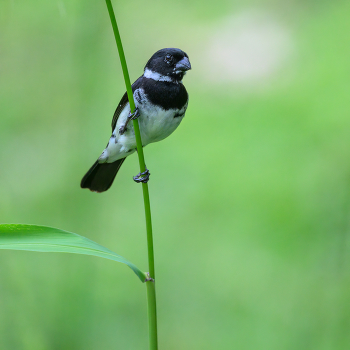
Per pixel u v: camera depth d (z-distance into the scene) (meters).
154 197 10.93
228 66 11.62
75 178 10.71
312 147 10.52
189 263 10.42
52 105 11.20
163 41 12.09
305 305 9.47
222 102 11.41
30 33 11.12
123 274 10.29
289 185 10.30
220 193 10.67
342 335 8.70
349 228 9.34
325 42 11.52
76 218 10.48
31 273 9.32
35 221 10.17
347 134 10.30
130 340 9.27
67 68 11.27
